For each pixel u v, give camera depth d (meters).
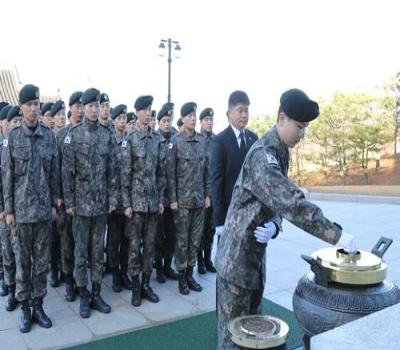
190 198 4.01
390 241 1.80
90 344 2.96
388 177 15.59
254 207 1.76
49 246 3.38
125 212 3.73
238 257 1.80
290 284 4.14
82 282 3.51
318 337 1.18
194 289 4.09
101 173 3.57
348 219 7.84
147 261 3.84
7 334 3.14
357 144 16.19
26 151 3.18
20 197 3.17
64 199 3.48
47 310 3.62
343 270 1.54
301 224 1.56
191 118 4.11
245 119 3.01
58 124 5.20
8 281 3.63
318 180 17.45
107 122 4.00
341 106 16.22
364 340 1.15
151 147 3.86
